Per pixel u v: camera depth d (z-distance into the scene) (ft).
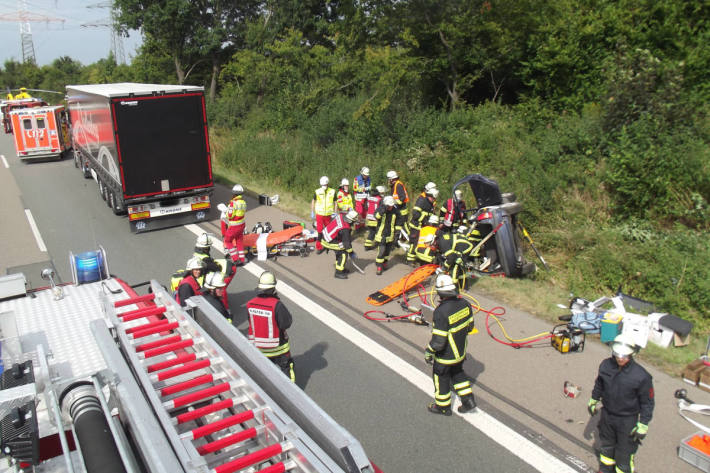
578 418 18.60
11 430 9.82
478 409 19.21
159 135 39.83
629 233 34.27
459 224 34.27
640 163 35.60
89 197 55.57
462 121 53.26
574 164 41.11
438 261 32.32
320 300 29.17
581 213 37.29
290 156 59.47
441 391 18.61
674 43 46.62
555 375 21.16
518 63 57.62
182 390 12.12
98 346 13.10
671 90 39.06
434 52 60.59
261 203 50.24
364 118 59.93
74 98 58.85
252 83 97.14
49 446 10.66
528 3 52.11
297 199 51.37
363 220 42.34
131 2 106.63
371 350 23.61
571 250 34.06
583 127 43.42
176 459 8.82
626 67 42.11
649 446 17.06
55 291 18.02
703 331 25.32
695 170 34.81
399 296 29.32
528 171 41.52
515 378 21.03
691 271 28.32
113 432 9.62
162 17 105.50
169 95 39.50
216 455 11.16
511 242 30.40
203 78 126.82
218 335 14.88
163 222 42.80
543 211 37.91
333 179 51.31
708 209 33.50
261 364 12.26
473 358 22.58
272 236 36.88
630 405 14.53
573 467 16.29
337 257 32.12
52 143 78.74
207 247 24.73
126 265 35.12
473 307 27.50
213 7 114.62
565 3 53.11
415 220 35.29
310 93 80.43
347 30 77.56
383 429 18.28
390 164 50.55
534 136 47.78
